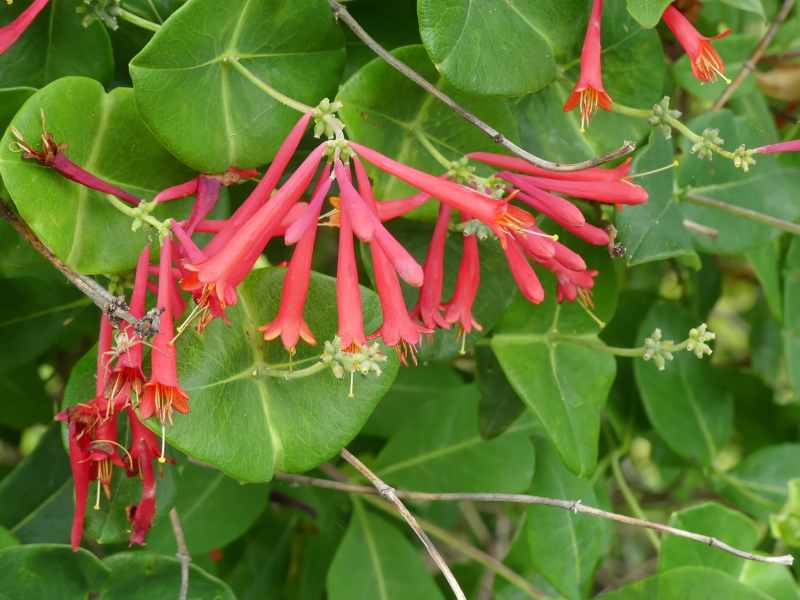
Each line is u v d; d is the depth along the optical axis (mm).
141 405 319
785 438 586
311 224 331
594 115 431
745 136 468
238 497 489
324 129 345
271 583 549
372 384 367
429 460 501
